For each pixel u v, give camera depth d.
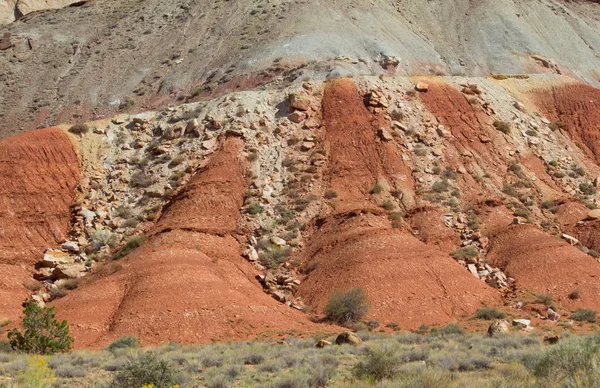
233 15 137.25
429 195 70.50
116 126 81.19
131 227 67.38
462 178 74.44
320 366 27.67
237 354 34.84
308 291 56.97
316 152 74.94
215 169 71.19
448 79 90.00
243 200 68.88
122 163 76.00
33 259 62.75
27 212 67.06
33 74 126.69
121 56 129.62
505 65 129.00
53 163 73.50
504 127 84.00
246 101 81.25
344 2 137.88
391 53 117.62
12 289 57.50
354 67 110.31
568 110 92.81
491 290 58.06
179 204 67.25
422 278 56.53
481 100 87.31
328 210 67.50
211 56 123.25
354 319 52.28
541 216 71.00
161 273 53.50
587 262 60.38
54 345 39.59
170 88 115.50
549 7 153.88
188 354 36.16
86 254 64.25
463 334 46.56
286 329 49.88
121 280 54.12
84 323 49.28
